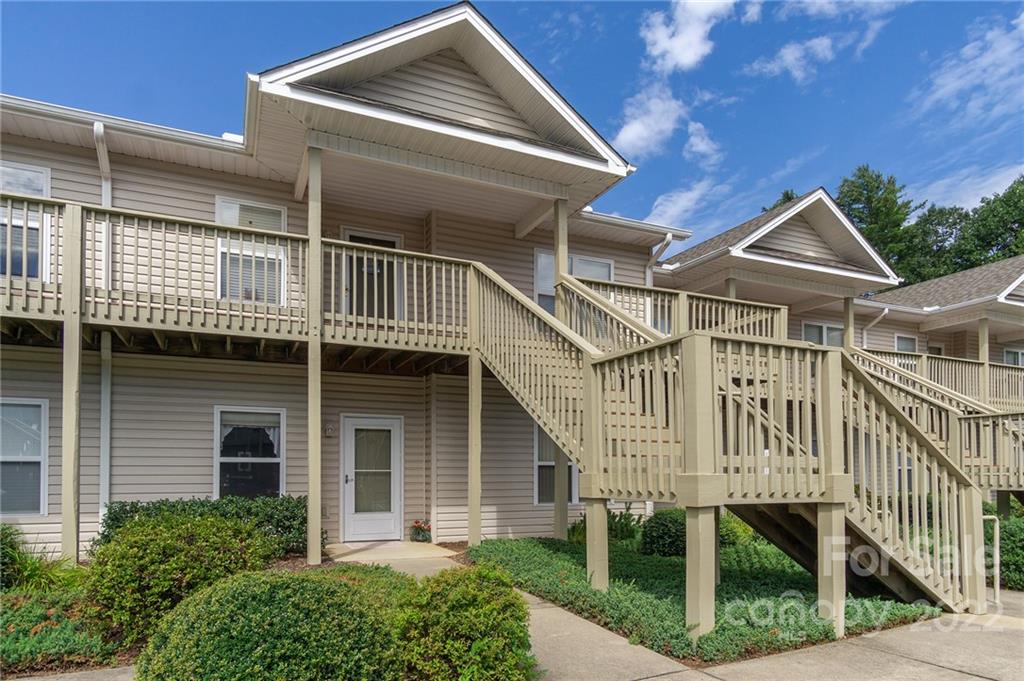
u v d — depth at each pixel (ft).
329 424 30.94
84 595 15.21
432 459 31.91
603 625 17.02
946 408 25.29
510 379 25.13
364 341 26.12
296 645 10.37
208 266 28.43
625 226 36.70
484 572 13.38
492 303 27.04
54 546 25.39
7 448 25.26
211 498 27.99
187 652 10.18
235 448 28.86
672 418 16.12
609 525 33.76
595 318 26.71
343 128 25.25
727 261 39.42
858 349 35.73
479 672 12.12
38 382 25.93
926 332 56.95
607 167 28.89
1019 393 49.85
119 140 26.55
